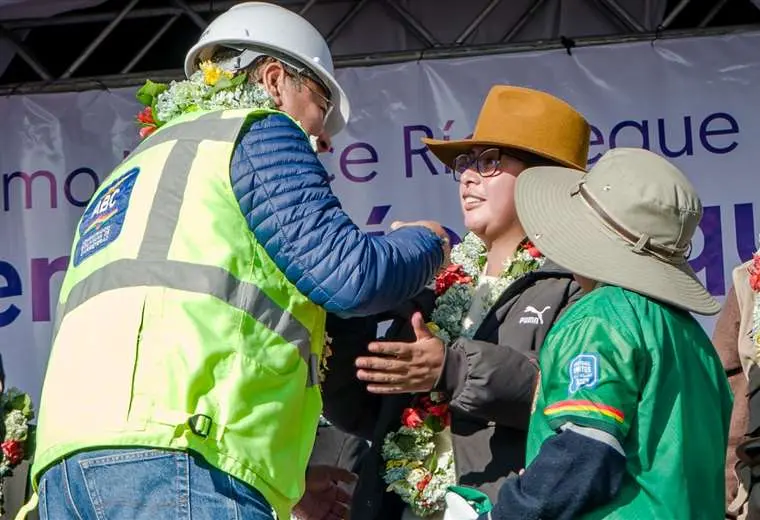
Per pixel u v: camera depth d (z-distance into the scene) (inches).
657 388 122.6
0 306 307.9
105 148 310.5
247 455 123.3
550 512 118.4
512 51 298.7
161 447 120.7
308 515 172.4
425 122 300.7
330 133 153.5
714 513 124.6
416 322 154.3
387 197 300.4
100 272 128.9
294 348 128.9
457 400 153.4
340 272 127.6
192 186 129.3
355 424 173.2
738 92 291.9
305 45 145.7
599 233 132.3
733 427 203.0
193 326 123.9
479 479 157.9
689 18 315.3
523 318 162.4
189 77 150.5
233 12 147.3
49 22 308.5
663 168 133.6
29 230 309.7
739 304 208.5
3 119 312.3
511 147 173.2
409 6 311.4
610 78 295.1
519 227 174.2
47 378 130.0
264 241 128.4
